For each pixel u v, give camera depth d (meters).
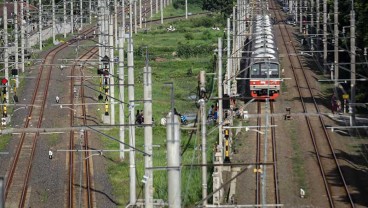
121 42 112.56
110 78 134.38
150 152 78.38
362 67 150.38
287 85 174.12
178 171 53.00
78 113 152.62
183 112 154.25
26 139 129.88
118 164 115.06
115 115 148.88
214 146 114.00
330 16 190.38
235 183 98.81
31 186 102.88
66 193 99.62
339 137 127.50
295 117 141.38
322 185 100.75
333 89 163.88
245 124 135.75
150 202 78.75
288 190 98.88
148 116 78.00
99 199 97.31
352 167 109.00
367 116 141.25
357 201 93.31
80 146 120.38
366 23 151.38
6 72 155.75
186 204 90.38
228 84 128.00
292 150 119.12
